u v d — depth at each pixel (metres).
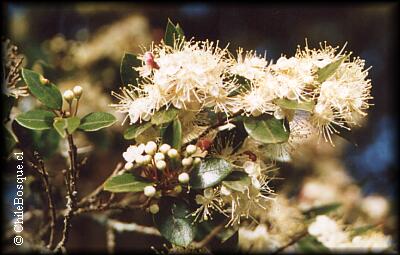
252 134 0.42
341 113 0.43
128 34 0.94
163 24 1.06
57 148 0.55
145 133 0.44
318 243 0.55
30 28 1.00
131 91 0.44
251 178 0.43
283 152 0.45
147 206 0.44
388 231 0.70
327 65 0.43
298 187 0.68
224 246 0.49
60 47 0.88
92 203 0.47
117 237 0.77
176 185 0.43
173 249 0.48
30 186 0.55
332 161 0.86
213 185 0.42
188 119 0.44
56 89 0.44
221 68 0.43
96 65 0.90
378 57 1.18
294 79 0.43
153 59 0.43
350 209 0.75
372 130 1.08
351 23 1.14
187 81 0.42
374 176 0.81
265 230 0.55
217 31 1.00
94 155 0.72
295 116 0.44
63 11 1.03
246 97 0.43
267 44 0.98
